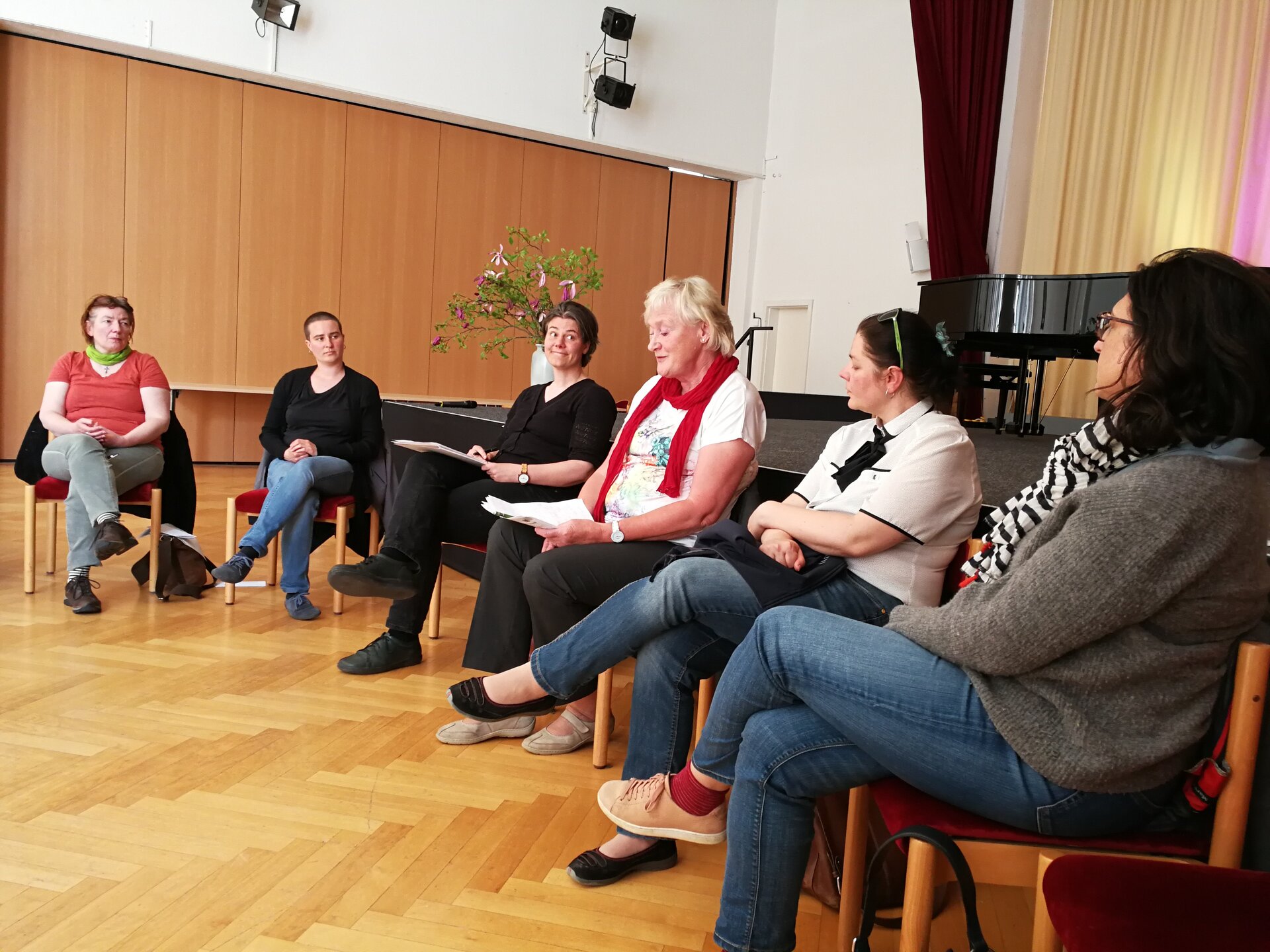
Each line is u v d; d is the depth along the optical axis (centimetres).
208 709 246
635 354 889
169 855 173
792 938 135
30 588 346
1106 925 91
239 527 485
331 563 432
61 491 343
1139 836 117
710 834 159
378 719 246
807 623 131
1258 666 108
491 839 187
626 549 215
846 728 125
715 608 174
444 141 775
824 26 845
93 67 652
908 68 775
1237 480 107
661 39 833
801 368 883
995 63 714
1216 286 107
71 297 664
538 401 296
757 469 226
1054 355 508
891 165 789
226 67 674
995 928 166
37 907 155
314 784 206
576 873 173
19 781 198
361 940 151
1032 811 115
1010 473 265
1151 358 109
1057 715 113
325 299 745
